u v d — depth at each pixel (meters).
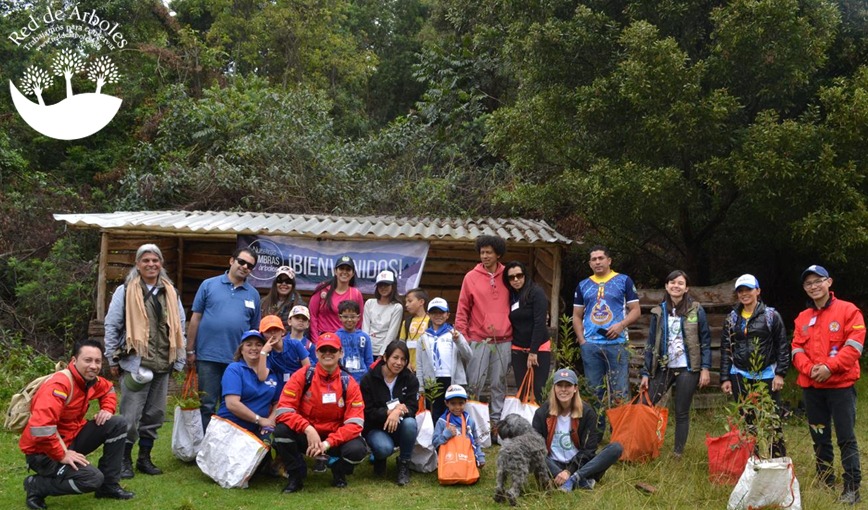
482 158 15.70
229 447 5.73
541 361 6.96
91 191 15.59
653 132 8.49
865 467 6.52
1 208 13.02
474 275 7.29
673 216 9.36
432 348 6.79
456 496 5.68
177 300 6.01
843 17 9.43
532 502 5.48
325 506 5.39
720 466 5.92
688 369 6.66
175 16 26.23
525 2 9.80
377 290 7.20
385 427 6.01
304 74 26.48
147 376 5.73
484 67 16.44
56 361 10.40
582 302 7.21
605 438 7.26
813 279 5.74
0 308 11.34
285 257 9.66
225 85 20.83
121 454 5.39
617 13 9.73
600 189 8.82
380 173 14.33
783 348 6.22
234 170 13.31
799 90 9.23
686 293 6.82
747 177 8.18
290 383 5.76
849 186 8.16
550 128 9.58
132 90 19.11
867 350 9.95
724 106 8.31
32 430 4.82
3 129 17.53
